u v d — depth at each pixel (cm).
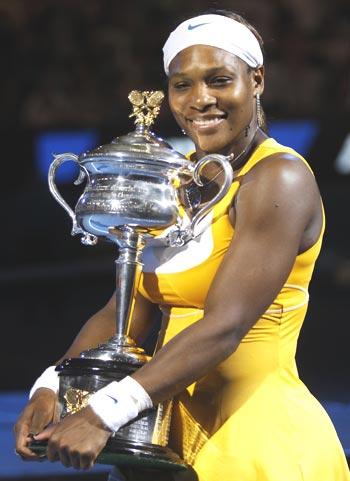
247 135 702
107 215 666
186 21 697
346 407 1365
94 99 2392
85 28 2488
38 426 691
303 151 2089
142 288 721
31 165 2184
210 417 690
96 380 662
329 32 2428
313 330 1866
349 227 2081
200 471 680
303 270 700
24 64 2441
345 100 2331
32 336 1939
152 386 642
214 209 686
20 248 2170
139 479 703
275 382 693
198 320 658
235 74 686
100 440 633
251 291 654
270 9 2408
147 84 2419
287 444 676
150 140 682
